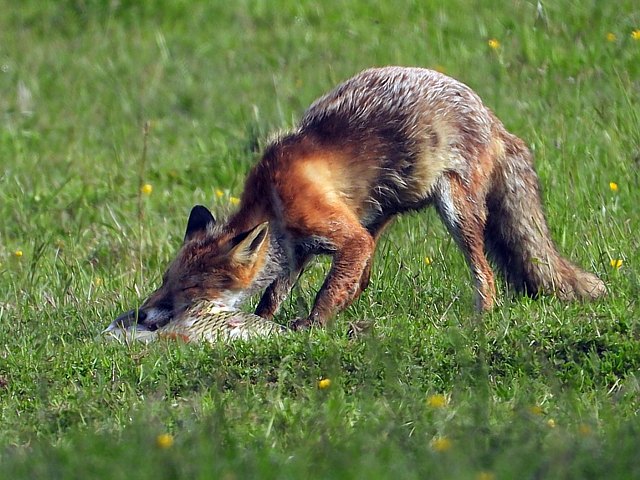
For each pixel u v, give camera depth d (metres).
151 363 9.88
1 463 7.53
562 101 17.91
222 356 9.91
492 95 18.61
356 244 11.24
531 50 20.03
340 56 21.67
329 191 11.23
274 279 11.41
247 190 11.43
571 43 20.11
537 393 9.02
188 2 24.83
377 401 8.86
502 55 20.00
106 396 9.35
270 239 11.27
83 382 9.77
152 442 7.61
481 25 21.38
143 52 23.22
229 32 23.59
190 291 11.09
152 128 20.05
